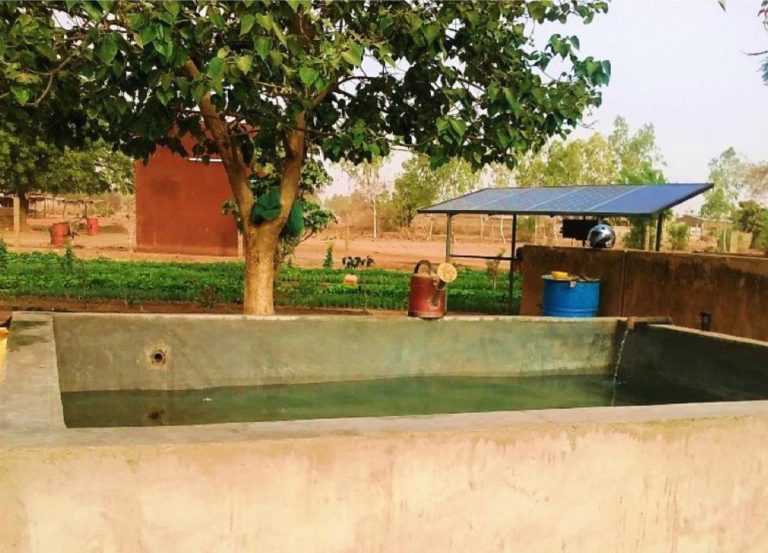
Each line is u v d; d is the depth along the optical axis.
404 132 6.43
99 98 4.71
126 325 3.94
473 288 15.04
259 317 4.20
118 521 1.73
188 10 4.40
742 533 2.35
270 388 4.20
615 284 7.44
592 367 4.93
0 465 1.65
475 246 32.12
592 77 5.81
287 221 6.61
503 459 2.03
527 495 2.07
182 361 4.06
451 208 10.41
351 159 6.25
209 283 12.65
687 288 6.55
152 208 20.08
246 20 4.16
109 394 3.88
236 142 6.55
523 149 5.58
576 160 29.05
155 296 11.00
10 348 2.89
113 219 38.50
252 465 1.81
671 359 4.57
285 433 1.88
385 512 1.93
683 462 2.24
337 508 1.89
